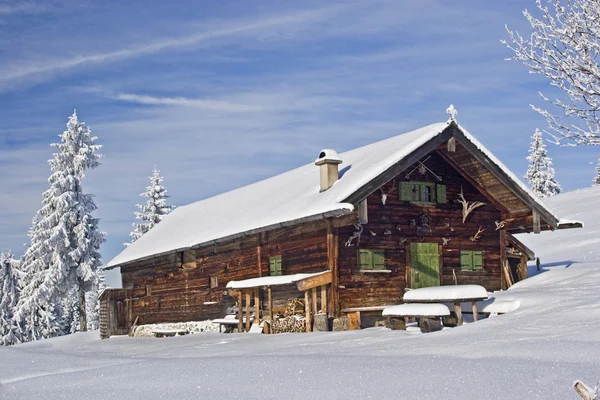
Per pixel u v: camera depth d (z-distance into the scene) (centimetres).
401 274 2197
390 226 2203
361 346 1343
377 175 2002
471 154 2198
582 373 788
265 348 1545
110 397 873
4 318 5481
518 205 2361
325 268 2083
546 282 2177
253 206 2750
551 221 2328
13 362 1357
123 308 3375
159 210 5731
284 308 2211
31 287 4269
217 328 2681
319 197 2144
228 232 2498
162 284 3122
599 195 5431
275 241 2361
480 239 2389
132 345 2308
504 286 2395
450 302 1958
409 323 2070
